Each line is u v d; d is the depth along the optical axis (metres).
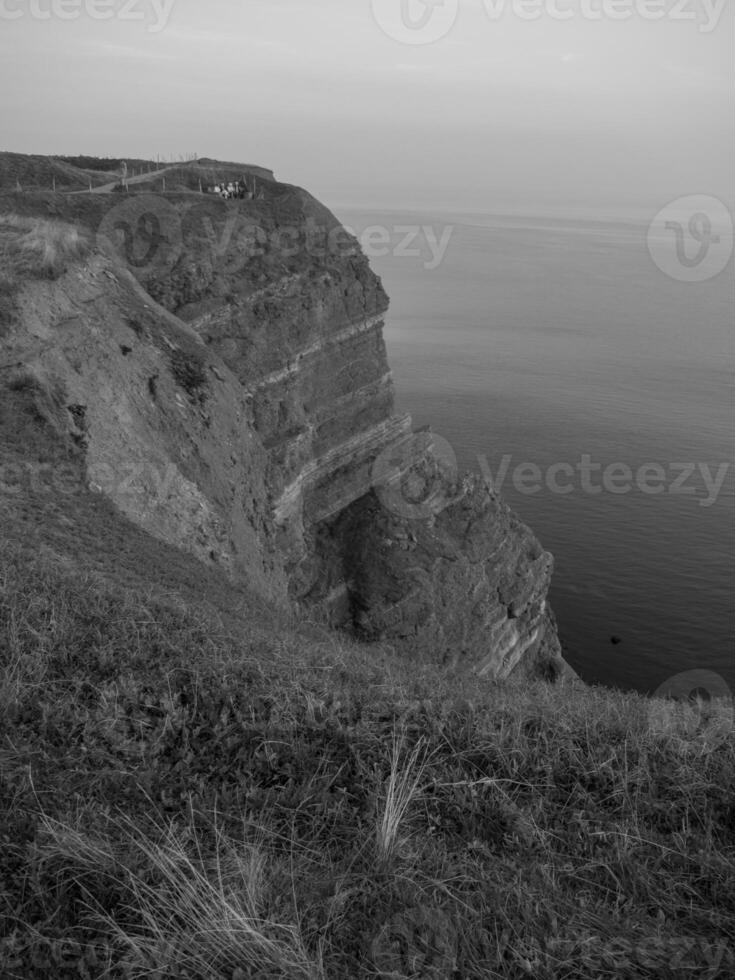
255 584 22.53
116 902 4.51
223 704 6.91
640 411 93.19
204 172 61.31
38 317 21.53
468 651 47.06
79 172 55.22
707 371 115.06
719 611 52.53
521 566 51.31
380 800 5.58
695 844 5.32
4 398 17.86
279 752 6.19
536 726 6.81
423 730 6.55
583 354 124.75
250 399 40.03
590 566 57.72
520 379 105.81
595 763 6.20
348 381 48.16
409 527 48.19
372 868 4.89
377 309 49.84
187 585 15.01
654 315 166.12
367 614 45.56
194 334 32.62
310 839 5.27
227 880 4.62
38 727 6.14
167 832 5.04
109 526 16.12
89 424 19.38
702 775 6.04
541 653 51.19
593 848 5.31
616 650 49.44
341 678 8.66
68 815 5.04
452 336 137.12
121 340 24.58
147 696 6.83
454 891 4.74
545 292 197.88
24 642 7.34
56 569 10.07
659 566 57.38
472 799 5.70
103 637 7.85
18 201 35.84
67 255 26.55
